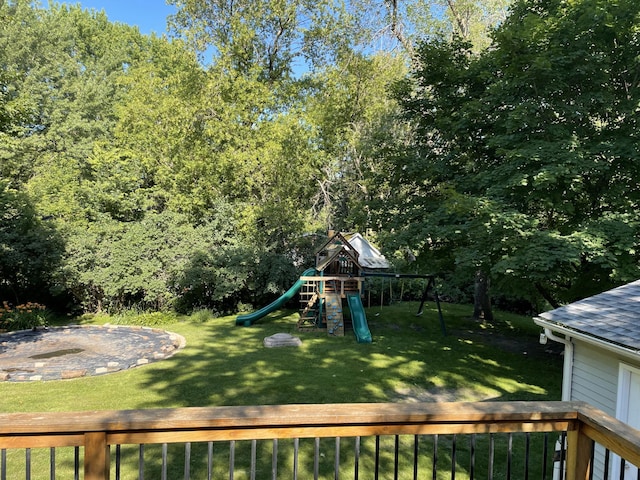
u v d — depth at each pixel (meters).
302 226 17.22
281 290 15.47
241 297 15.74
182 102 17.42
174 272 14.00
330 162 19.59
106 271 13.14
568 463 2.06
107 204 15.16
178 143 17.23
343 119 19.91
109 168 15.52
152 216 14.79
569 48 7.81
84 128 20.81
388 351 10.39
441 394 7.59
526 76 7.82
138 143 17.88
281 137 17.33
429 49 10.80
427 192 11.62
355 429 1.93
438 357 10.02
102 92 23.80
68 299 14.27
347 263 13.73
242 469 4.77
